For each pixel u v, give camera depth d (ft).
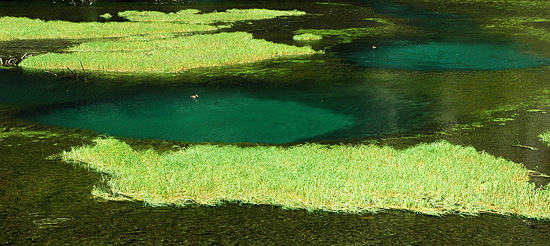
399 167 41.27
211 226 32.37
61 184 38.91
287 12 157.28
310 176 38.55
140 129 54.70
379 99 66.59
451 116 57.77
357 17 149.89
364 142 49.70
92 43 101.09
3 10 158.20
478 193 36.09
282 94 69.72
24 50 98.48
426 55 95.86
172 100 66.64
